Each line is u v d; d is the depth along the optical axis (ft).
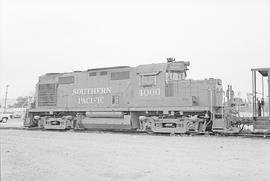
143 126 64.34
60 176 24.79
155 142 46.32
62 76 78.23
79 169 27.22
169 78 62.80
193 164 28.89
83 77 73.97
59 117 77.25
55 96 78.43
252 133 54.54
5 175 25.41
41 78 82.53
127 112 67.00
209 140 48.26
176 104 60.54
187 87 60.29
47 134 63.31
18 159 32.73
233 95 57.72
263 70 53.52
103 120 68.85
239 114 59.16
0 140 51.98
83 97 73.26
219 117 58.23
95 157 33.32
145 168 27.22
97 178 23.84
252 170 26.02
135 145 43.09
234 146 41.01
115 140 49.80
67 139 52.39
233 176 23.93
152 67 64.34
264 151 36.68
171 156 33.53
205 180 22.80
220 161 30.35
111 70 69.87
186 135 57.98
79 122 73.00
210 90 57.77
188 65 62.95
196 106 58.13
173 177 23.80
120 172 25.73
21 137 57.00
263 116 53.42
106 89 69.82
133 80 66.28
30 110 82.28
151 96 63.57
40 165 29.37
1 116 142.72
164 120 61.05
